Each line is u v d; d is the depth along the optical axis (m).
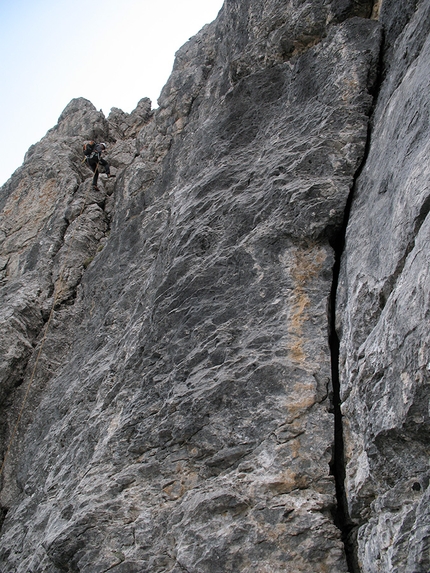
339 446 6.07
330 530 5.48
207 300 7.75
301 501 5.70
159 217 11.87
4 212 16.02
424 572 4.13
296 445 6.05
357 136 8.03
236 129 9.94
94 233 13.98
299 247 7.54
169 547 6.00
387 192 6.46
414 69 7.02
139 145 15.51
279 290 7.25
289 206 7.76
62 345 12.00
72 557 6.38
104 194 14.98
